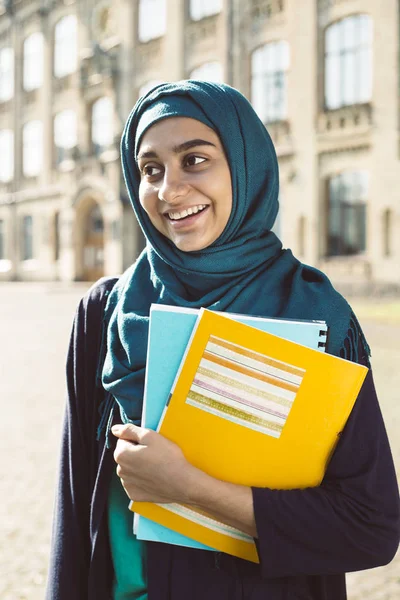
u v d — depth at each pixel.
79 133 31.14
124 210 28.50
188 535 1.28
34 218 34.38
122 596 1.39
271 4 22.53
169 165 1.38
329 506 1.21
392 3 19.31
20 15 34.69
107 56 28.69
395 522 1.24
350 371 1.23
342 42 20.70
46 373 9.52
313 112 21.36
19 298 24.12
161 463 1.21
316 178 21.41
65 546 1.46
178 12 25.86
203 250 1.40
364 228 20.41
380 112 19.73
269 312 1.38
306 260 21.69
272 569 1.21
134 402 1.33
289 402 1.23
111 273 29.22
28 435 6.32
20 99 35.06
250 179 1.40
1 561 3.90
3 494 4.89
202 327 1.24
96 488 1.40
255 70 23.25
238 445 1.24
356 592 3.52
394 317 14.80
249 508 1.20
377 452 1.26
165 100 1.40
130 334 1.39
